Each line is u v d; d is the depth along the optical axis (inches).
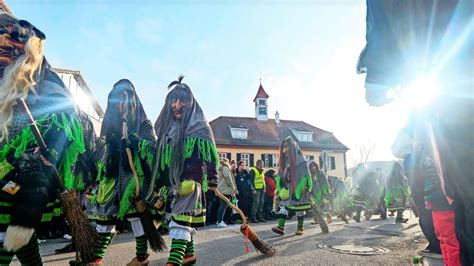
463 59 54.9
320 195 314.8
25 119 75.3
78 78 586.2
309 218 467.5
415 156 105.3
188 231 119.6
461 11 55.1
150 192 129.9
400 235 241.8
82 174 122.6
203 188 123.8
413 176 108.1
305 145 1599.4
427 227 156.7
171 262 114.6
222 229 294.0
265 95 1724.9
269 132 1624.0
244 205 395.2
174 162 123.0
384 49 66.3
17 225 68.4
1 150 72.4
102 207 128.8
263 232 271.1
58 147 79.0
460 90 55.1
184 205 119.6
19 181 72.0
